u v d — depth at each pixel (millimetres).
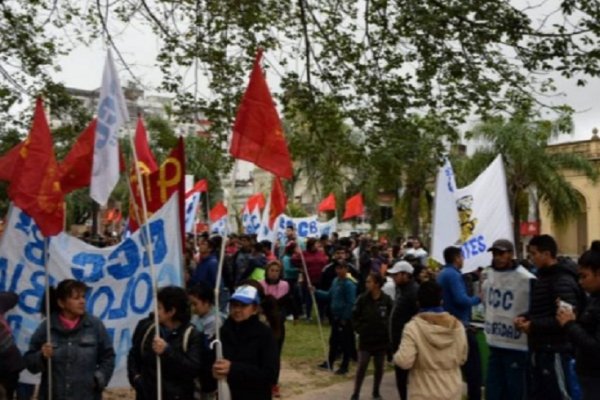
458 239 9852
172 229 7641
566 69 8820
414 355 5738
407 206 36844
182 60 10336
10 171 6980
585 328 5195
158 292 5527
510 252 7141
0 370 5570
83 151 7047
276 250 20469
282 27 10406
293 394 9766
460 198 10148
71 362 5785
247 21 10109
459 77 9469
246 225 24094
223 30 10344
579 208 34656
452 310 8062
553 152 34562
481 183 10125
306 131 10977
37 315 7199
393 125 10102
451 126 9922
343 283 11312
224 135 10523
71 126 11133
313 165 11570
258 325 5344
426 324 5773
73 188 7051
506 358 7113
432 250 9891
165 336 5492
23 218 7262
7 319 7145
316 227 23328
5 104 10617
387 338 9094
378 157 10180
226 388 5176
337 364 12109
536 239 6523
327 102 10445
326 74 10445
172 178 8273
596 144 43375
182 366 5355
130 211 8758
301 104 10484
